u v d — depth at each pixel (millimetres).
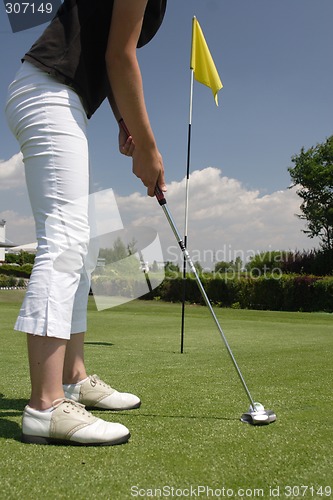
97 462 1310
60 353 1553
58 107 1640
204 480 1181
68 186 1634
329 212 20266
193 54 5457
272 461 1316
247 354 3854
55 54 1632
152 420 1769
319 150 21484
